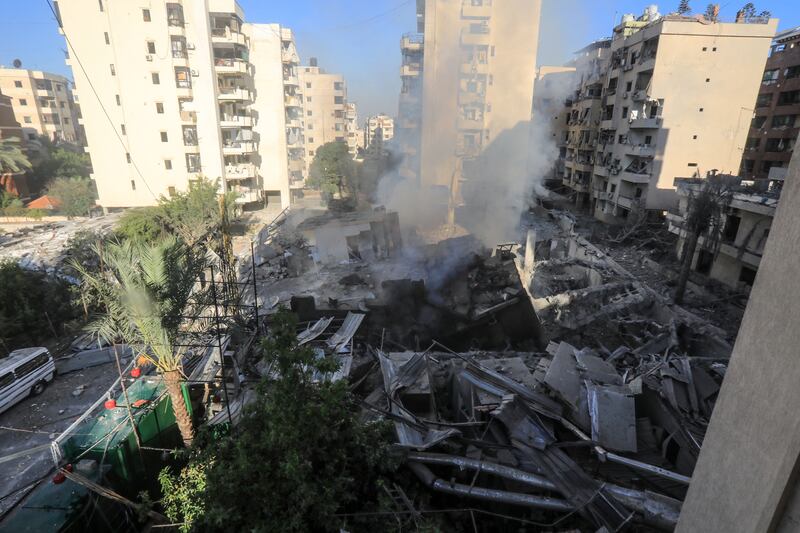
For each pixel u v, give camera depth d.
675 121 33.75
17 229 35.00
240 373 10.30
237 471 5.89
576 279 25.38
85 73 36.41
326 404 6.34
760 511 3.21
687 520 4.08
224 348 10.95
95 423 9.30
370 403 8.78
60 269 20.89
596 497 6.69
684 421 8.39
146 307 7.86
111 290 7.91
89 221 37.47
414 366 9.84
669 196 35.12
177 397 8.91
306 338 11.87
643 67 34.44
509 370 10.12
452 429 7.86
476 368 9.52
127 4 35.09
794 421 2.90
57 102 63.09
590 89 44.41
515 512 7.13
